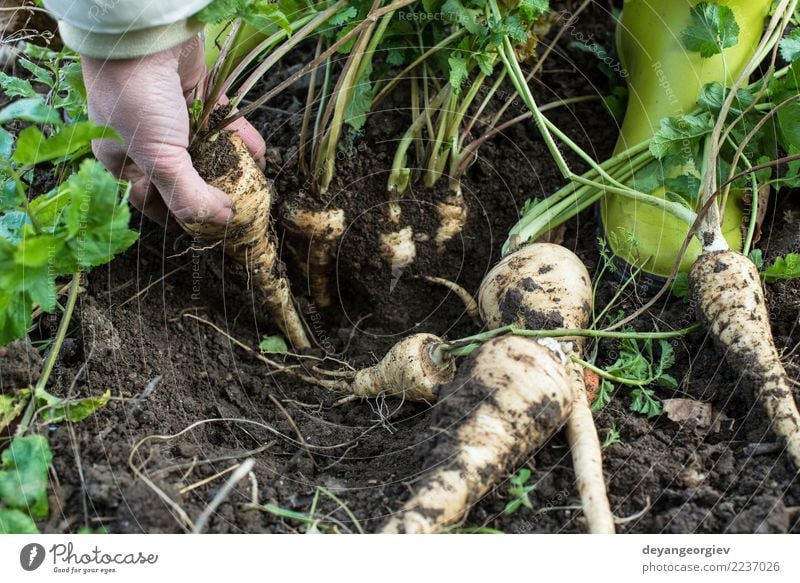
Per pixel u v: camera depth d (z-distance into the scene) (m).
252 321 2.19
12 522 1.43
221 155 1.83
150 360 1.91
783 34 2.32
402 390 1.87
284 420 1.92
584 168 2.29
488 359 1.63
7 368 1.67
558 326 1.82
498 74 2.38
